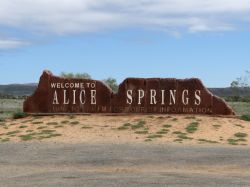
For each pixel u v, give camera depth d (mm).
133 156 14562
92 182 10891
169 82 24234
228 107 23781
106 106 24625
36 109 25188
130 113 24312
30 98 25297
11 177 11680
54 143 17781
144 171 12461
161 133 20438
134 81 24453
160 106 24266
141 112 24359
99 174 11977
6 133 21578
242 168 12883
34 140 19125
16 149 16219
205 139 19094
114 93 24609
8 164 13625
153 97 24297
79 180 11164
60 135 20312
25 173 12242
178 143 17812
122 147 16391
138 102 24406
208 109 23891
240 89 66812
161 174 11961
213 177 11531
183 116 23422
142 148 16141
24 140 19266
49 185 10602
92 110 24734
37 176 11758
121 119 23359
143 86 24406
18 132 21578
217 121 22484
